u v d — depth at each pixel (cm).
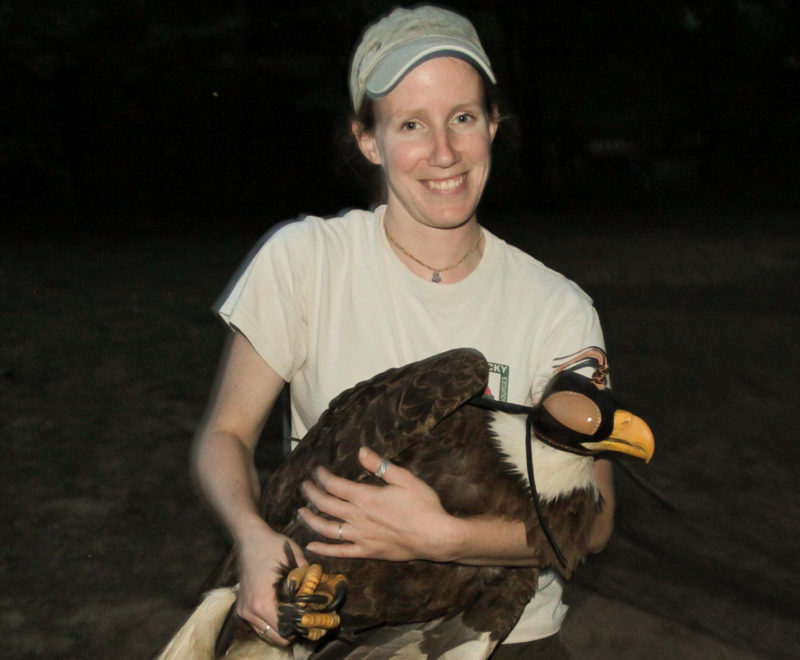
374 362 228
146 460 611
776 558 527
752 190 3431
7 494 553
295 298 227
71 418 694
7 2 2303
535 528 213
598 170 3666
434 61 215
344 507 199
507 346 230
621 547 523
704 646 407
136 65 2439
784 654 413
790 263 1689
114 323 1038
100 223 2291
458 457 221
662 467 659
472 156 221
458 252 231
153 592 446
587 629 419
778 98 4025
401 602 224
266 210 2606
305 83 2544
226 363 233
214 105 2586
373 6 2462
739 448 707
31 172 2542
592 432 201
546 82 3341
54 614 429
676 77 3728
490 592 224
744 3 3919
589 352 214
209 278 1392
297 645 225
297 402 238
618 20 3275
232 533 204
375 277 230
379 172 254
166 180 2653
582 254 1822
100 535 504
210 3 2455
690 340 1055
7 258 1609
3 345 913
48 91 2486
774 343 1045
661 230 2261
